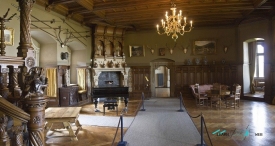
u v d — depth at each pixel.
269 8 10.23
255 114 8.75
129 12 11.20
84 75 12.80
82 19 12.17
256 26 12.62
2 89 3.31
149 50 14.92
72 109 6.82
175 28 8.58
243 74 13.65
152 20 12.87
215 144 5.29
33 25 8.46
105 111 9.84
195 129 6.66
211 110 9.73
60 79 10.52
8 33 7.02
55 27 9.88
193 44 14.52
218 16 12.19
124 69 14.25
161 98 14.16
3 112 1.93
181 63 14.68
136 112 9.52
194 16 12.18
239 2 9.96
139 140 5.70
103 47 13.83
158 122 7.63
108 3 9.70
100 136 6.13
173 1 9.52
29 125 2.50
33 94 2.54
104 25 13.29
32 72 2.65
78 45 12.50
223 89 11.41
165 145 5.30
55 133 6.38
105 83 14.16
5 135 1.93
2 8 6.78
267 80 11.92
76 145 5.41
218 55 14.28
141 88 14.92
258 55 15.72
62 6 10.06
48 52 10.29
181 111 9.59
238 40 13.83
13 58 3.51
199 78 14.49
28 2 4.00
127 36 15.14
